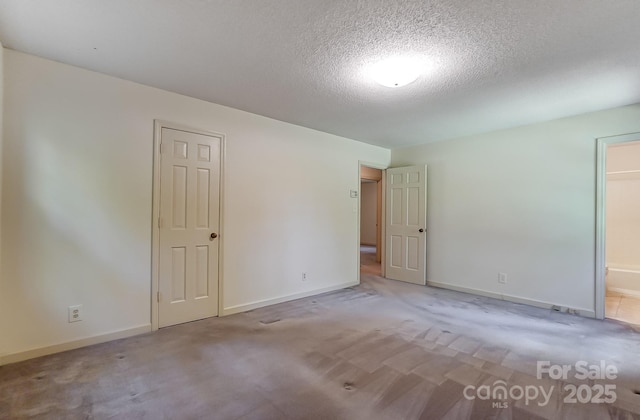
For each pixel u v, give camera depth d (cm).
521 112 344
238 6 173
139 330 283
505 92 288
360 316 339
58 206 244
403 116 363
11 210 226
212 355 243
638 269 464
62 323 246
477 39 202
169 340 270
